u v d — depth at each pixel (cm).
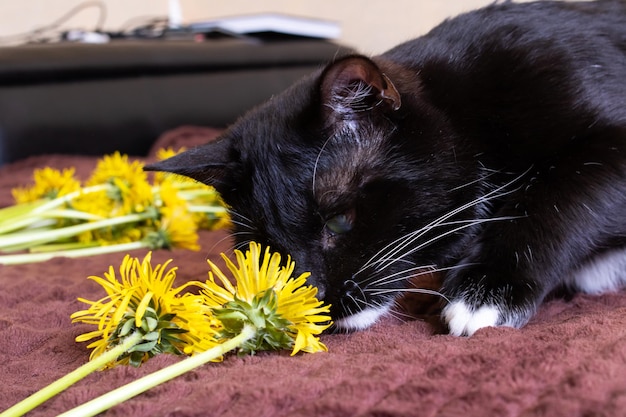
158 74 89
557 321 37
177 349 32
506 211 40
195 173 40
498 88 41
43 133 81
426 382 28
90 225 52
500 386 28
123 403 28
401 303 42
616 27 43
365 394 28
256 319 32
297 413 27
